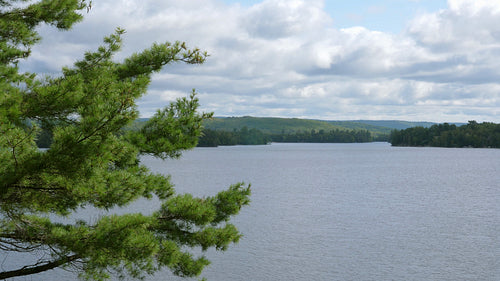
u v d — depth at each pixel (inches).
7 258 986.7
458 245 1255.5
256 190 2711.6
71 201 255.9
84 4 333.4
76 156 221.1
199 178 3565.5
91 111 223.0
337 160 6476.4
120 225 257.0
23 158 226.8
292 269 1000.9
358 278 941.2
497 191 2711.6
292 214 1788.9
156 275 926.4
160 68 339.0
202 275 943.7
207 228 335.0
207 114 348.8
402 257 1123.9
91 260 259.4
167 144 330.6
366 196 2417.6
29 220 280.1
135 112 225.0
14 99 226.8
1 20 294.2
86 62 345.7
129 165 327.0
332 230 1461.6
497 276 960.3
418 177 3752.5
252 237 1342.3
